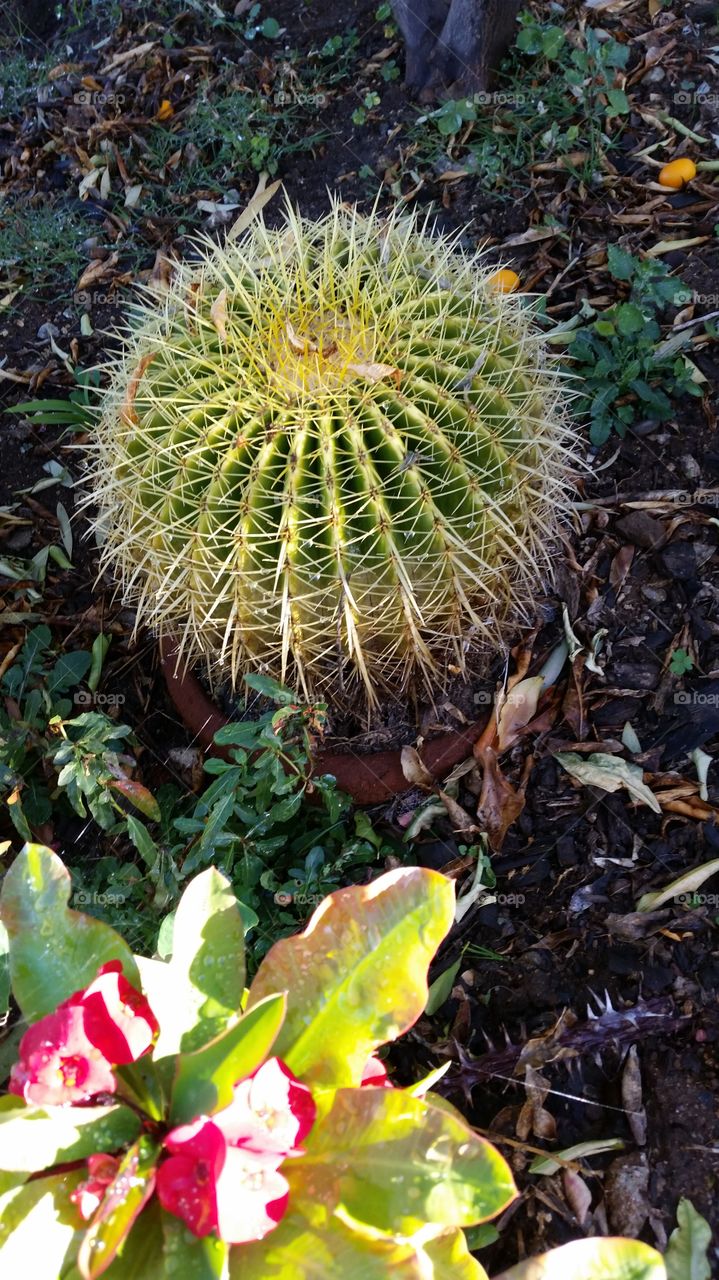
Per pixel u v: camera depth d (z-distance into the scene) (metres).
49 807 2.76
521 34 3.73
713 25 3.97
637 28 4.00
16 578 3.16
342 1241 1.43
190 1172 1.36
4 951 2.02
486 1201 1.41
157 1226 1.48
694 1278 1.93
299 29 4.24
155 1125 1.50
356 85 4.07
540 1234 2.06
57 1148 1.45
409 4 3.73
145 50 4.29
